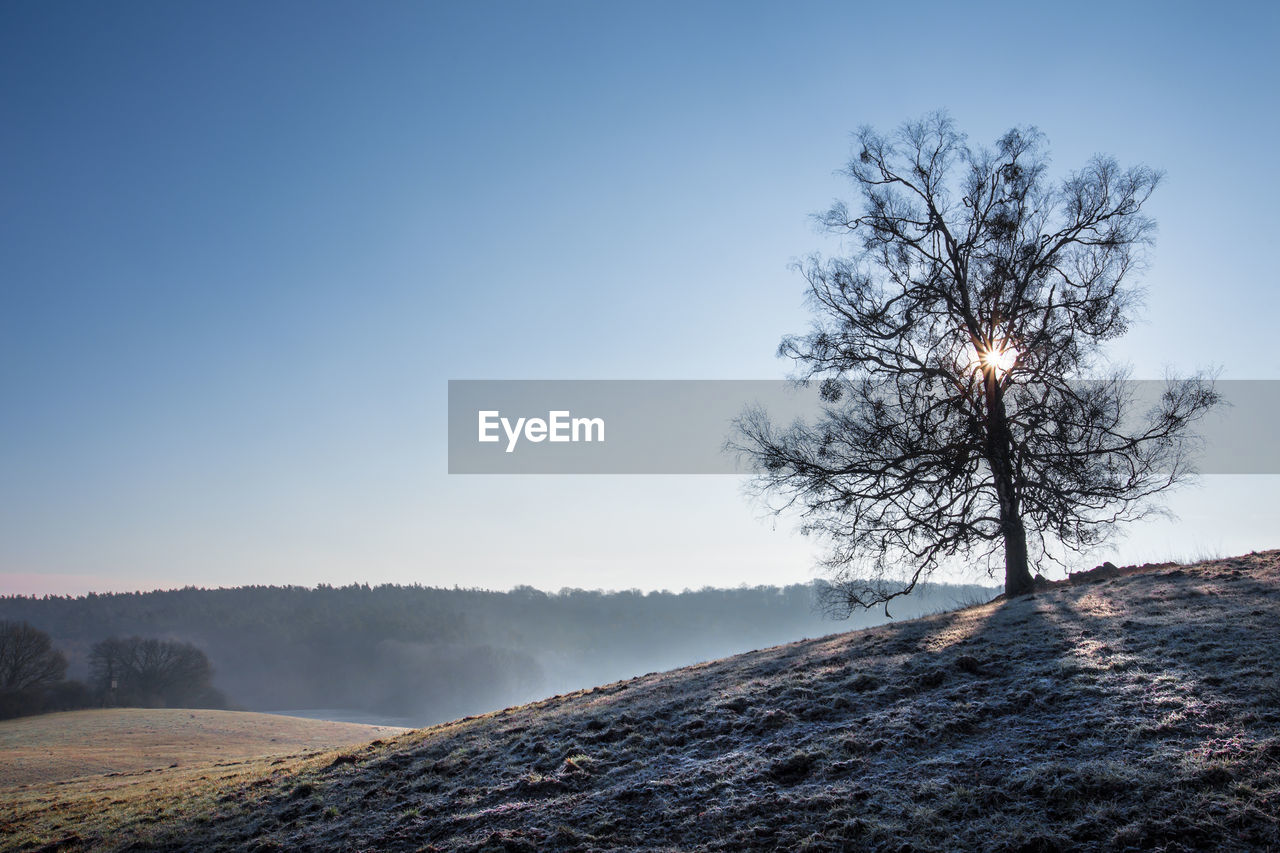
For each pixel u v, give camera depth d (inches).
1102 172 882.8
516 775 476.1
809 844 309.9
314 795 533.0
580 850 348.5
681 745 470.9
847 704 469.1
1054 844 273.4
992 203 921.5
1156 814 276.5
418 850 387.5
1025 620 597.0
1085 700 390.6
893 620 837.2
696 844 334.0
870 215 956.6
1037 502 819.4
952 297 908.0
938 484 861.8
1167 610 537.6
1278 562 649.6
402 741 692.7
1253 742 308.7
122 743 1927.9
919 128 952.9
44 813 686.5
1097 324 852.6
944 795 325.7
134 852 497.0
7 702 3319.4
